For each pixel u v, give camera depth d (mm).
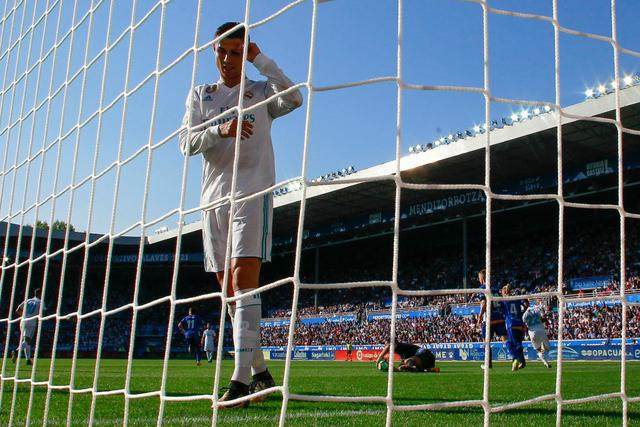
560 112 2822
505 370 12789
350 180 2119
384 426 3154
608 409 3969
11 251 36875
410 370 12008
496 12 2707
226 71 3998
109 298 45469
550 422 3336
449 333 31062
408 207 36750
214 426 2127
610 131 26562
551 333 26438
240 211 3879
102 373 10992
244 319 3840
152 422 3234
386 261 43344
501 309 12977
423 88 2332
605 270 30375
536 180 31797
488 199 2416
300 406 4047
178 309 46375
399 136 2219
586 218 34750
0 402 3598
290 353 1916
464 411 3875
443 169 31781
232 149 3971
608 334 24672
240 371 3834
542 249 34906
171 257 46062
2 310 39938
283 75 3896
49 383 3041
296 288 1970
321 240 43281
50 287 43250
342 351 35656
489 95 2561
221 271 4012
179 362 24281
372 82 2246
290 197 37156
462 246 40344
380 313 35969
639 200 32469
